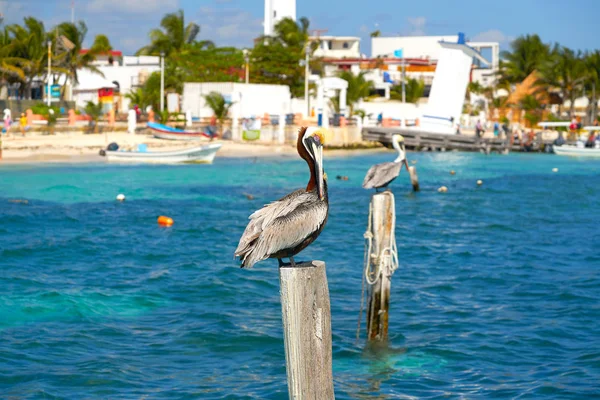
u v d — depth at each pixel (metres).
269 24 109.44
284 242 6.17
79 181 38.19
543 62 99.00
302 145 6.65
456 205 33.56
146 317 14.72
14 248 21.20
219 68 83.56
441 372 12.07
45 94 72.00
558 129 83.19
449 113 66.69
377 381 11.66
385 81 93.62
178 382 11.36
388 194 13.19
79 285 17.19
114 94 81.25
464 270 19.52
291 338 5.88
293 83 81.69
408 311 15.45
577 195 37.81
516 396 11.05
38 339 13.05
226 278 18.22
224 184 39.00
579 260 21.03
